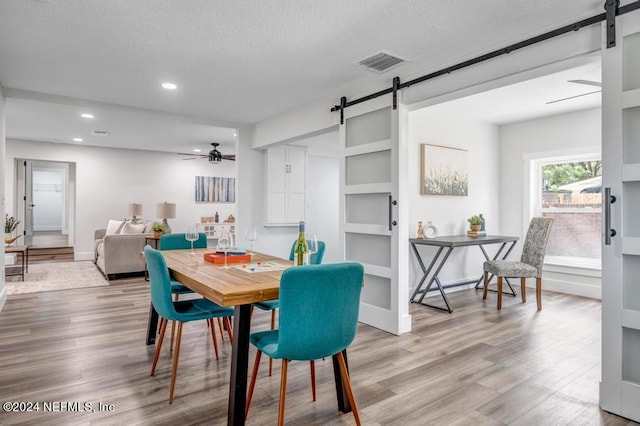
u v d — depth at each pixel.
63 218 9.87
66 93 4.13
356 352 2.94
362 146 3.70
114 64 3.31
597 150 4.75
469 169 5.35
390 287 3.48
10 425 1.90
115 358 2.75
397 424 1.95
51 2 2.32
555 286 5.17
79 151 7.78
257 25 2.62
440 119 5.01
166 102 4.48
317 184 7.90
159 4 2.35
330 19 2.54
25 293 4.80
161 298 2.22
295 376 2.52
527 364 2.71
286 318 1.62
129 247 5.75
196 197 9.02
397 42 2.87
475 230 4.91
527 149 5.46
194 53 3.08
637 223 2.00
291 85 3.87
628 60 2.02
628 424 1.96
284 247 6.10
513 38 2.54
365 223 3.74
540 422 1.98
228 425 1.85
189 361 2.72
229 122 5.48
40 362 2.67
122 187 8.21
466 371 2.59
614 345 2.05
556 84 3.90
